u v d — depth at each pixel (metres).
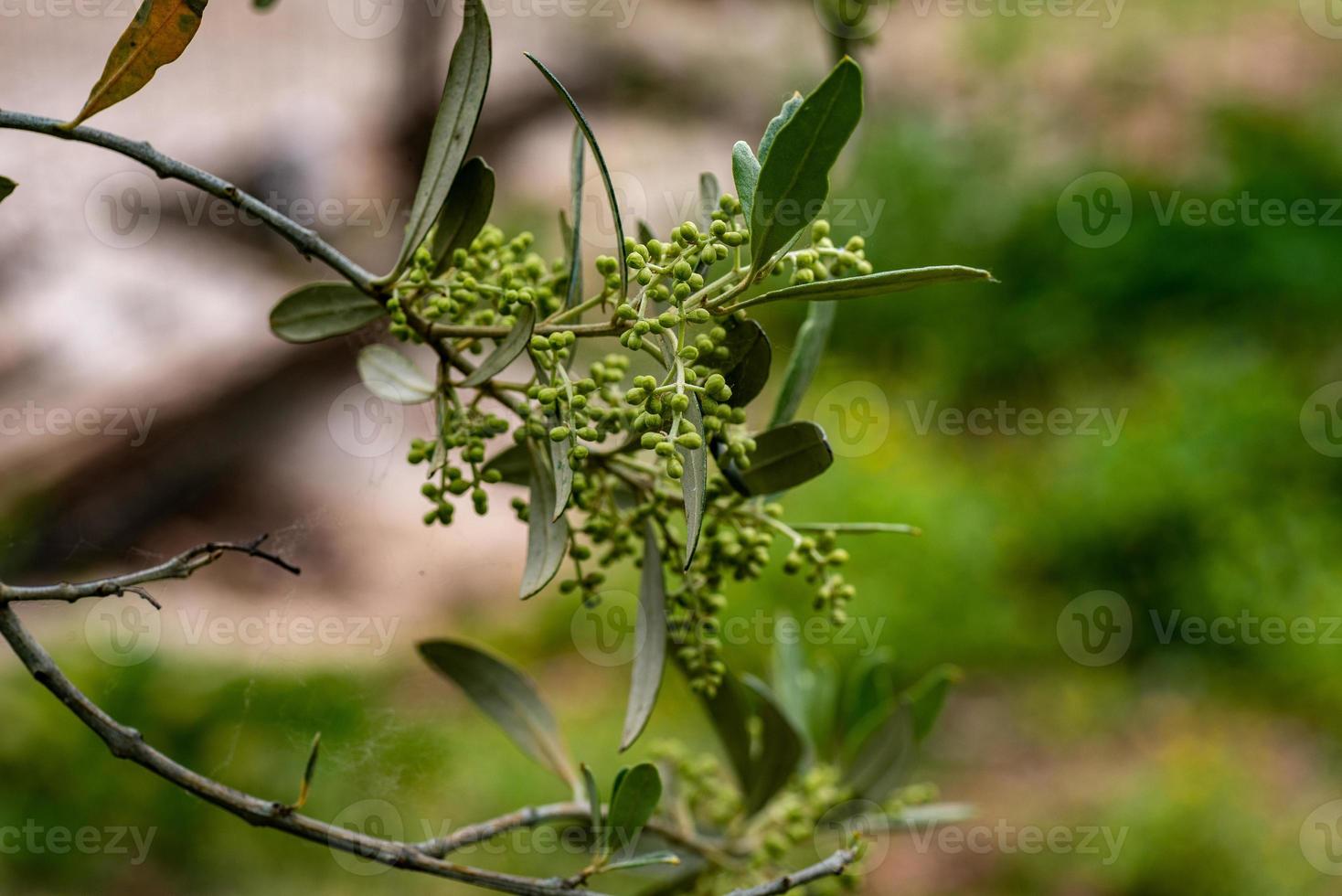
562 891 0.85
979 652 5.44
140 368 5.23
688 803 1.25
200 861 3.79
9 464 4.76
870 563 5.66
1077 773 4.82
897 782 1.29
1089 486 5.98
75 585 0.76
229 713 4.05
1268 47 9.88
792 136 0.71
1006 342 7.34
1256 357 6.77
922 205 8.12
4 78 6.40
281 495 5.50
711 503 0.93
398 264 0.85
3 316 5.29
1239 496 5.91
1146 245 7.55
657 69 8.98
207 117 6.69
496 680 1.15
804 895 1.20
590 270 4.32
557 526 0.87
